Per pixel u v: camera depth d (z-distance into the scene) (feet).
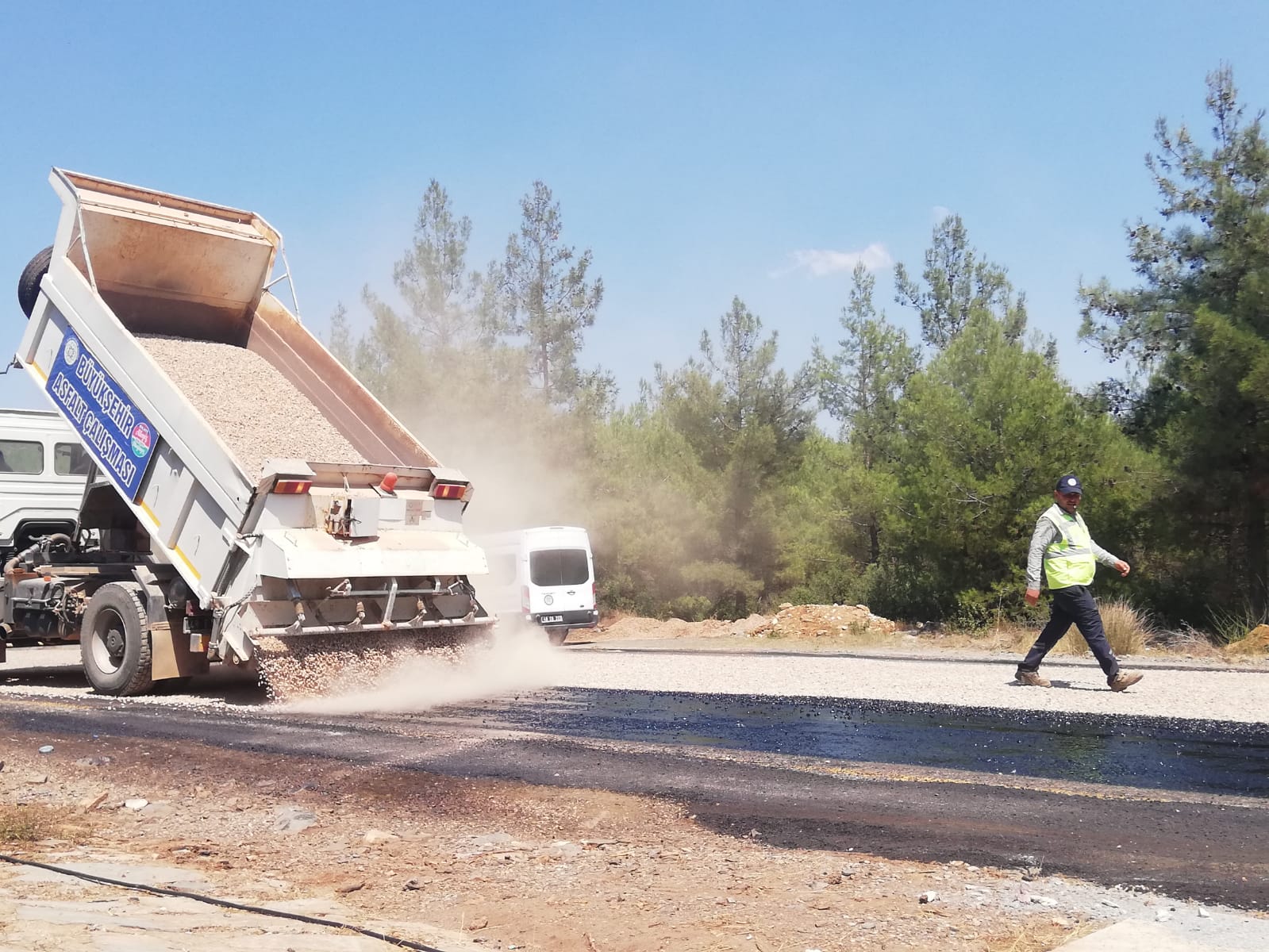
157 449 34.45
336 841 17.46
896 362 111.75
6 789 21.59
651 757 22.89
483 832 17.75
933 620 80.07
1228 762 21.90
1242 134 66.74
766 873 15.03
